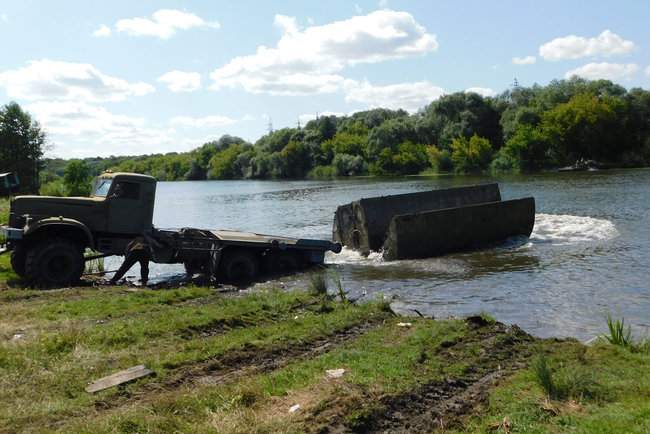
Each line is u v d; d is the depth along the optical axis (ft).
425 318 28.76
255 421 16.46
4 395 18.94
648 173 165.89
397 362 21.33
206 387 19.57
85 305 31.91
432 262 50.42
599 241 56.29
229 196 182.29
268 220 97.50
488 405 17.75
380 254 55.36
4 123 168.25
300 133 358.43
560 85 271.49
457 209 54.90
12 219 40.73
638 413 16.21
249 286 41.24
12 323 27.99
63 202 41.55
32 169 169.58
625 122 224.74
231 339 25.07
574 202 94.94
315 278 36.14
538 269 44.75
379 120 401.70
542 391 18.49
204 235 44.29
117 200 42.70
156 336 25.86
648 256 47.42
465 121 265.54
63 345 24.09
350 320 27.94
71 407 17.95
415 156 263.90
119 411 17.74
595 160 231.09
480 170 238.68
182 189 258.78
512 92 294.66
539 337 27.40
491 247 57.06
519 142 222.28
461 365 21.07
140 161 495.00
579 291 36.88
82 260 40.47
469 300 35.86
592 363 21.30
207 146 456.86
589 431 15.34
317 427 16.15
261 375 20.86
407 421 16.96
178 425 16.43
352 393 18.10
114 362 22.17
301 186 217.15
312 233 76.13
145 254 42.65
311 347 24.27
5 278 40.83
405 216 52.34
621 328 24.80
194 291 36.29
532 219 60.08
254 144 426.10
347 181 234.79
